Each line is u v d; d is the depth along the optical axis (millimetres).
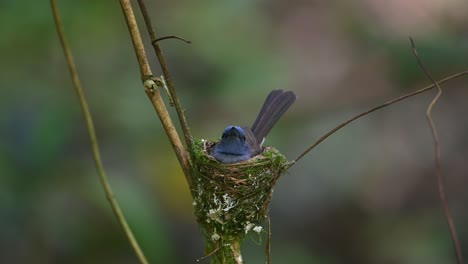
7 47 10203
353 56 14047
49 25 10234
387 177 13922
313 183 13656
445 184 14164
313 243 13602
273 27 14070
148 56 11805
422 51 11992
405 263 13305
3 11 10062
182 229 12414
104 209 9977
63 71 10609
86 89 10648
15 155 9930
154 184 11047
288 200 13734
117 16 10906
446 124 14469
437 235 13508
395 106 14336
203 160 6793
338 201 13727
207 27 11797
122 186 10117
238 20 11914
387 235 13727
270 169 7184
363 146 13883
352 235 13688
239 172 6883
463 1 13281
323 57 14273
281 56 13203
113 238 10570
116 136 10750
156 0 11961
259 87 11594
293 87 13617
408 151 14164
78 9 10461
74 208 10250
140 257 5578
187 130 6344
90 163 10461
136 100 10859
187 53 11742
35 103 10203
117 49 11109
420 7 13469
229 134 7531
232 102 11945
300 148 13508
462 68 11859
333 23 14328
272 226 13562
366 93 14047
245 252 12867
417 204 13977
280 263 12953
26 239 10055
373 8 13938
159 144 10961
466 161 14109
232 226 6738
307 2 14617
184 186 11219
